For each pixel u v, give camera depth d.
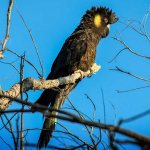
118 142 4.54
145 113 4.32
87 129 8.60
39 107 5.14
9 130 7.80
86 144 8.54
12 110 5.50
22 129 7.96
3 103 9.61
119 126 4.46
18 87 10.16
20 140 7.81
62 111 5.05
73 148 7.99
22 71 8.48
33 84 10.53
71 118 5.02
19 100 5.46
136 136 4.55
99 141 8.36
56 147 6.87
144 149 4.42
